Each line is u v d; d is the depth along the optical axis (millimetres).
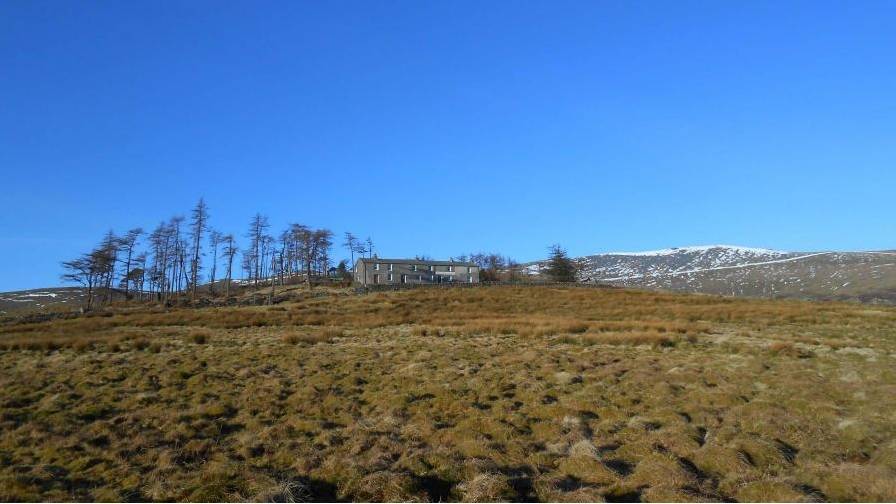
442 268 102875
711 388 14633
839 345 22078
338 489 8695
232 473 9312
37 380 17953
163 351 25500
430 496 8320
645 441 10477
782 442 10398
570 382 16062
